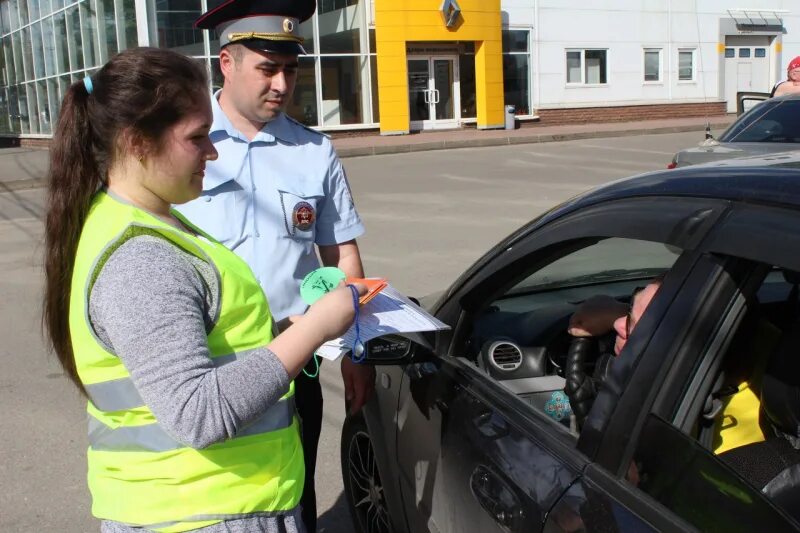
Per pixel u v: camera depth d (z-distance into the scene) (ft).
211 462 5.04
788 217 4.47
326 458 13.08
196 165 5.02
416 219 32.91
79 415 14.78
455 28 71.36
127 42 64.54
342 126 70.28
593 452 5.30
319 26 68.44
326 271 6.02
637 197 5.72
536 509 5.49
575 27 78.95
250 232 8.02
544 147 62.49
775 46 90.07
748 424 6.05
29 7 84.17
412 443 7.81
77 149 4.90
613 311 7.40
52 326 5.08
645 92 83.97
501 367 7.63
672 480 4.73
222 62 8.04
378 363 7.60
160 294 4.62
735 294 4.85
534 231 6.87
